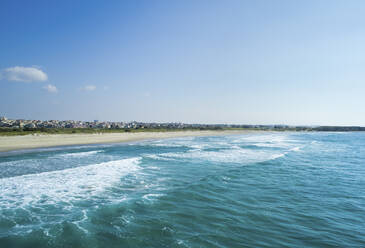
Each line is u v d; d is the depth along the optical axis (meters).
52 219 9.81
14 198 12.62
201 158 27.64
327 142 63.50
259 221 9.59
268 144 51.75
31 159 25.69
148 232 8.51
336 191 14.25
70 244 7.70
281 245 7.65
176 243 7.67
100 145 44.97
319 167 22.61
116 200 12.20
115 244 7.68
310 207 11.40
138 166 22.03
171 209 10.87
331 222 9.62
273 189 14.51
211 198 12.55
